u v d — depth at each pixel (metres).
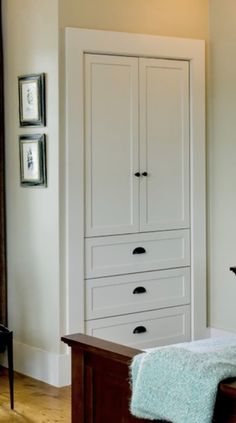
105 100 4.52
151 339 4.80
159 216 4.80
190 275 4.98
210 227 5.06
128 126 4.63
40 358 4.55
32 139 4.50
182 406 2.16
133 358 2.40
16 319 4.77
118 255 4.62
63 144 4.37
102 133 4.52
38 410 4.00
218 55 4.94
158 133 4.77
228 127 4.89
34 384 4.48
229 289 4.95
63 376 4.44
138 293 4.72
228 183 4.91
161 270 4.83
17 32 4.62
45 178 4.45
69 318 4.43
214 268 5.06
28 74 4.54
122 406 2.49
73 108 4.38
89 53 4.45
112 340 4.62
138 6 4.64
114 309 4.62
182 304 4.95
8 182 4.77
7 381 4.56
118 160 4.60
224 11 4.89
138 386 2.31
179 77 4.86
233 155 4.86
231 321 4.95
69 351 4.46
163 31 4.77
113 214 4.59
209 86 5.01
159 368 2.27
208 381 2.12
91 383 2.63
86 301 4.50
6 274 4.82
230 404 2.13
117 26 4.55
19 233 4.70
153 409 2.26
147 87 4.71
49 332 4.49
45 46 4.40
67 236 4.40
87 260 4.49
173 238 4.88
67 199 4.39
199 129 4.95
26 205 4.62
